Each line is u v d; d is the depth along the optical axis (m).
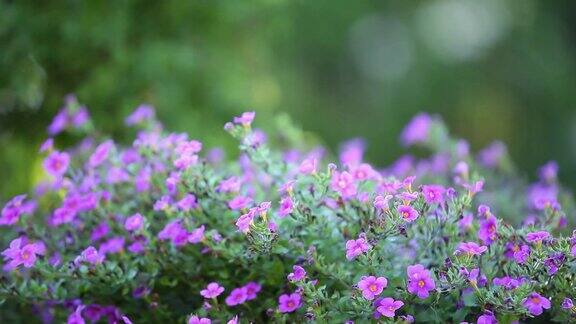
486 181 4.08
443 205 2.71
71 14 4.29
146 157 3.20
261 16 4.95
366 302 2.48
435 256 2.75
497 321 2.51
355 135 10.05
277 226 2.64
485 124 10.60
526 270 2.52
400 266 2.71
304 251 2.67
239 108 4.80
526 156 10.55
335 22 9.92
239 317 2.79
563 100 10.54
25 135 4.44
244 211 2.71
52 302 2.95
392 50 10.70
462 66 10.70
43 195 3.64
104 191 3.18
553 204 2.91
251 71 4.99
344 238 2.72
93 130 3.82
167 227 2.81
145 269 2.90
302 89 9.38
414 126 4.29
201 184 2.84
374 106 10.34
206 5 4.57
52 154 3.22
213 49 4.73
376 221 2.56
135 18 4.47
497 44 10.75
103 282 2.82
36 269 2.83
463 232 2.75
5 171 4.39
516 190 4.06
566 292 2.56
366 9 10.25
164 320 2.95
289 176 2.99
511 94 10.65
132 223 2.84
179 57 4.47
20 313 3.23
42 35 4.29
